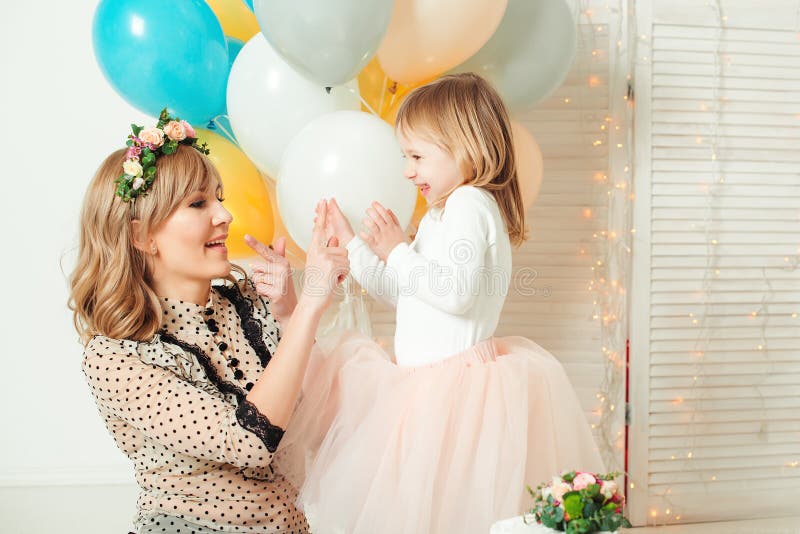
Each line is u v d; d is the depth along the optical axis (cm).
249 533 125
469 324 140
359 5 138
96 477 221
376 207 146
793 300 238
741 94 233
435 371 135
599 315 228
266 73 160
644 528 232
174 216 128
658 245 232
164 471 124
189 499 123
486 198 142
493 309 144
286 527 130
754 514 239
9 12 216
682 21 229
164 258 130
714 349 236
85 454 222
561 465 139
